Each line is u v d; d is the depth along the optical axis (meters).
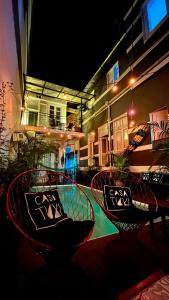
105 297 1.18
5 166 2.32
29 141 3.81
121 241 2.00
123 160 5.40
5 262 1.28
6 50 2.86
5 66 2.93
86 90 9.71
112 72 7.47
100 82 8.52
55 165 9.04
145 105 5.06
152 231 2.11
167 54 4.32
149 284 1.31
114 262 1.58
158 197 2.94
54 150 4.45
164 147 3.81
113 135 6.83
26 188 2.34
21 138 3.91
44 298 1.17
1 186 1.79
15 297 1.17
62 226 1.52
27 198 1.65
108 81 7.76
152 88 4.82
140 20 5.50
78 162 10.62
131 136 5.61
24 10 5.12
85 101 10.43
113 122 6.90
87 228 1.49
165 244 1.93
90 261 1.59
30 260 1.59
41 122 9.82
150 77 4.91
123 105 6.25
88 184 6.86
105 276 1.38
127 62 6.14
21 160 3.00
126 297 1.18
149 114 4.88
